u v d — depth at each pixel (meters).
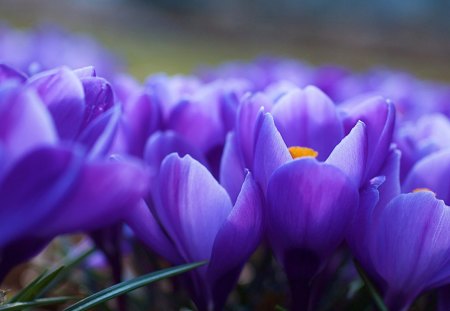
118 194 0.28
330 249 0.34
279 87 0.43
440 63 3.88
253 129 0.35
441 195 0.37
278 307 0.36
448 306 0.37
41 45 0.98
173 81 0.47
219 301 0.35
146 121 0.39
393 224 0.34
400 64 3.69
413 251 0.34
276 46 4.00
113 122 0.30
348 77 0.87
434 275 0.35
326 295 0.43
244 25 4.62
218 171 0.40
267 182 0.34
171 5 4.93
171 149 0.38
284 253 0.34
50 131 0.28
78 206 0.28
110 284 0.45
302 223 0.33
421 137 0.43
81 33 3.27
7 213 0.27
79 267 0.46
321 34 4.58
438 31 4.96
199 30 4.29
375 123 0.35
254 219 0.33
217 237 0.34
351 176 0.34
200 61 2.69
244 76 0.80
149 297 0.43
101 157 0.29
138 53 2.69
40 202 0.27
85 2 4.10
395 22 5.08
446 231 0.34
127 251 0.45
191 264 0.34
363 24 5.07
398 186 0.35
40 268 0.51
